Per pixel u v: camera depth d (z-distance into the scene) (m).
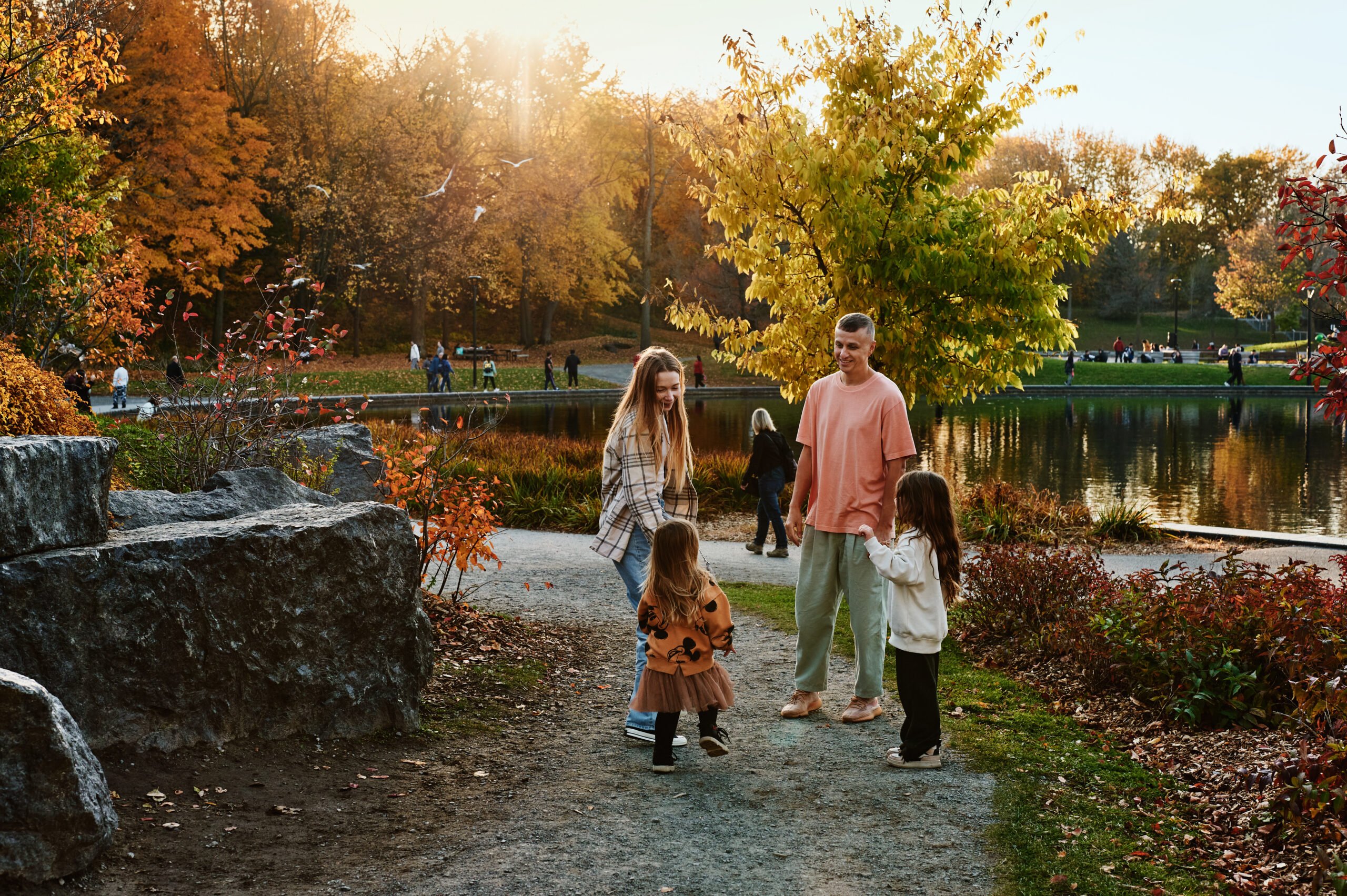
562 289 51.75
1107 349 73.81
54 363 15.50
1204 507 15.21
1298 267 56.84
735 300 53.00
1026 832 3.67
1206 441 24.62
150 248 36.91
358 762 4.11
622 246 53.81
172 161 36.44
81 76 13.14
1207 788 4.30
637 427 4.59
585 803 3.86
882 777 4.23
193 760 3.77
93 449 3.84
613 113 50.06
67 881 2.88
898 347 9.32
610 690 5.58
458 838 3.46
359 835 3.43
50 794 2.85
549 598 7.98
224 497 5.83
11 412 7.98
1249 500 15.87
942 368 9.73
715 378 47.75
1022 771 4.35
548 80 45.97
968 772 4.32
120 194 19.61
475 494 6.69
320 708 4.24
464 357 48.81
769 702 5.47
